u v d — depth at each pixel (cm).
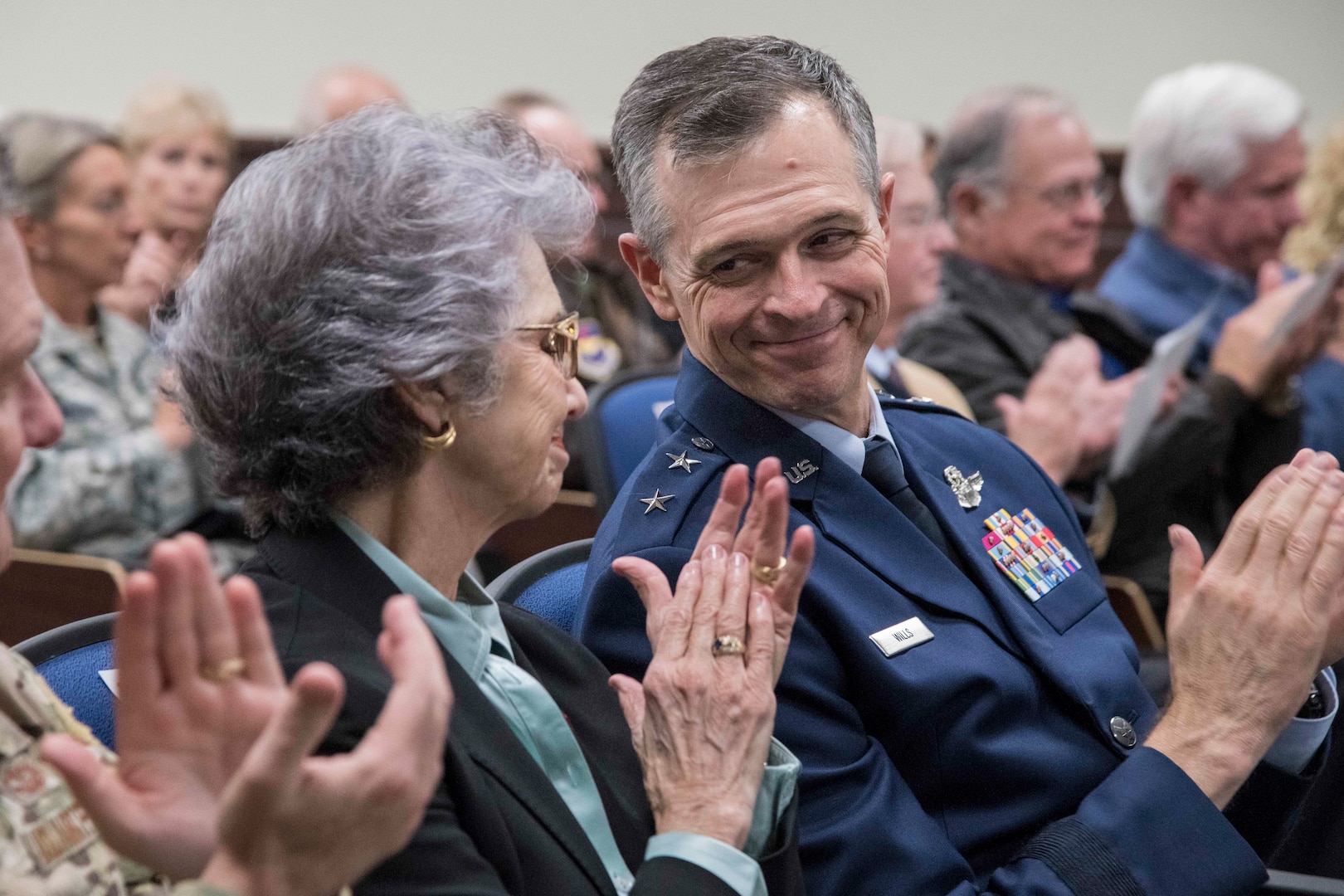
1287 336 362
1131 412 337
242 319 148
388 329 146
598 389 310
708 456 204
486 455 157
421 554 158
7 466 128
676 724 157
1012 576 206
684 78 190
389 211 148
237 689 113
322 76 561
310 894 109
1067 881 174
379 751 109
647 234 199
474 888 136
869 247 194
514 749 153
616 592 191
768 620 160
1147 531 371
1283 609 185
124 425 369
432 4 686
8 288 126
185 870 112
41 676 161
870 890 175
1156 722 203
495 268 152
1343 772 244
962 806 188
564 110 529
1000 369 377
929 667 187
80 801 108
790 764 170
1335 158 469
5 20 662
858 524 199
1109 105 701
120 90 669
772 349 195
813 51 194
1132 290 439
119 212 369
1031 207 405
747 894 149
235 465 153
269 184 150
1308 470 189
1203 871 177
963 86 704
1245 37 695
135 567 307
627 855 162
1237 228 430
